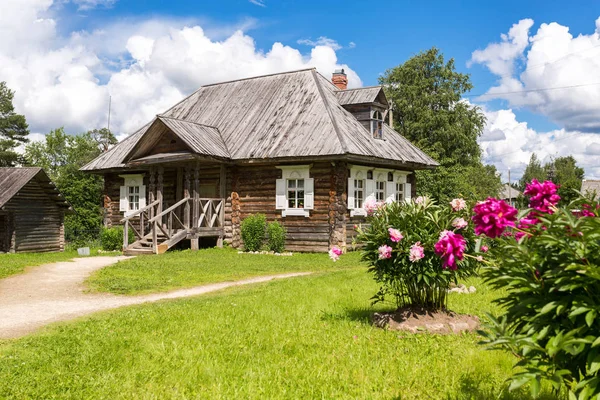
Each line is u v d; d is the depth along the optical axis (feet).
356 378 17.35
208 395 16.10
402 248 23.29
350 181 65.87
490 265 13.15
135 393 16.40
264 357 19.92
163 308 29.99
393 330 23.95
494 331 11.25
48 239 77.41
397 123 153.07
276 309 28.91
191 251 66.54
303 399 15.66
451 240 16.51
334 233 64.13
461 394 15.57
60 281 43.78
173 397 15.99
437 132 141.28
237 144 71.92
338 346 21.31
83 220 116.88
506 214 12.23
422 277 23.12
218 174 72.74
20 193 73.46
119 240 75.61
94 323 26.14
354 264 54.49
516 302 11.73
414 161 74.90
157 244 65.10
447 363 18.86
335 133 65.10
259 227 66.39
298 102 75.51
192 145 65.41
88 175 123.75
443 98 144.15
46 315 30.32
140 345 21.62
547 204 13.53
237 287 40.29
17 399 15.90
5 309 32.19
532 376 9.93
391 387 16.52
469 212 23.21
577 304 10.06
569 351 9.71
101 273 47.39
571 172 276.62
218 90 89.40
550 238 10.68
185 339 22.44
